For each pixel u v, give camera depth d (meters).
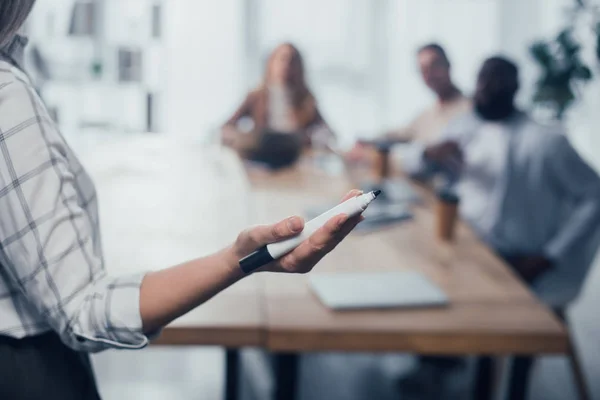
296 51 3.31
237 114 3.35
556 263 2.11
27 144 0.69
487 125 2.37
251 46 4.86
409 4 4.90
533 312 1.37
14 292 0.76
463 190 2.38
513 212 2.27
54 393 0.81
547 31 4.80
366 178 2.58
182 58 4.84
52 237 0.69
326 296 1.38
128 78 4.84
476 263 1.67
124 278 0.72
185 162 2.83
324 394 2.37
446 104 2.91
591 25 2.62
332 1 4.88
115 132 4.84
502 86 2.33
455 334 1.28
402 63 4.95
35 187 0.69
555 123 2.58
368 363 2.63
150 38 4.82
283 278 1.51
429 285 1.46
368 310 1.35
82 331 0.70
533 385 2.47
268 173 2.70
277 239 0.69
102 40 4.80
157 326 0.72
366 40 4.92
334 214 0.67
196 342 1.25
